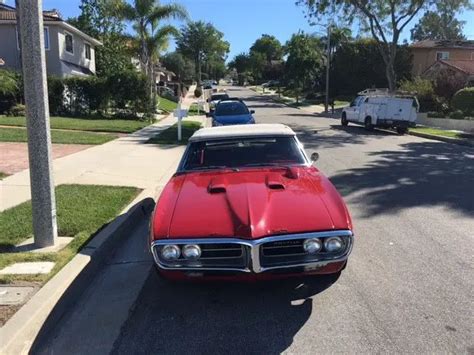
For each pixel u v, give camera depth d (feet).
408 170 37.17
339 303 14.20
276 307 14.10
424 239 20.01
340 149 50.96
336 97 179.01
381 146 54.34
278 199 14.44
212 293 15.16
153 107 94.12
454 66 118.21
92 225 20.76
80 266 16.02
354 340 12.16
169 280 13.58
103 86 88.38
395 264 17.20
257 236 12.70
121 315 13.94
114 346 12.26
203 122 89.97
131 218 22.74
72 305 14.62
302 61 168.86
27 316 12.64
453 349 11.64
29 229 20.18
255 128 20.03
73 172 34.60
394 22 98.17
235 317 13.62
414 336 12.26
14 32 97.04
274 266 12.85
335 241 13.03
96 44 125.70
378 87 168.25
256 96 225.97
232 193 14.90
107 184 30.71
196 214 13.82
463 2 95.81
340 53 175.22
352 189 30.09
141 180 32.78
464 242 19.56
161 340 12.50
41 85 17.39
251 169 17.85
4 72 80.23
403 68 166.50
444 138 61.62
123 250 19.56
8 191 27.66
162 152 46.52
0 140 47.88
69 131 61.67
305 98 186.80
